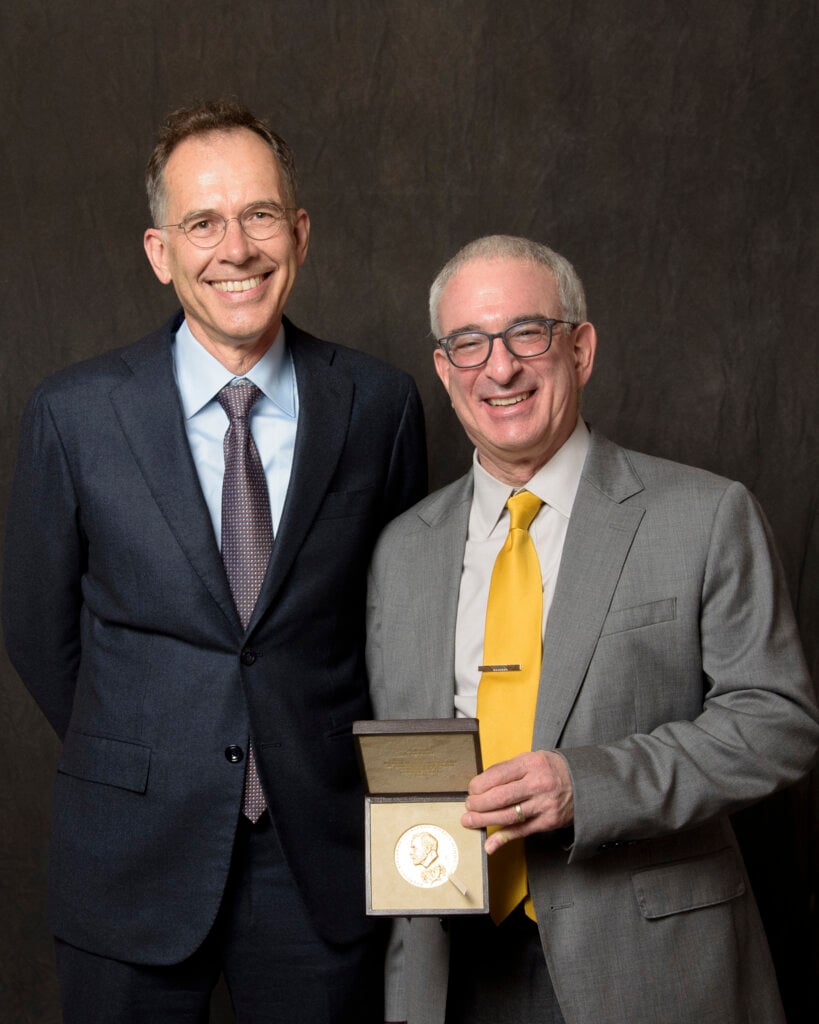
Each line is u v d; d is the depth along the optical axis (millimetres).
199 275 1882
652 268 2645
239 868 1876
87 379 1974
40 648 2057
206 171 1867
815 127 2605
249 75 2686
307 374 2004
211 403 1951
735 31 2611
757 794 1633
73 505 1939
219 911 1855
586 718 1677
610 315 2656
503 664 1723
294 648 1885
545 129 2654
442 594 1830
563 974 1633
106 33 2697
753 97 2615
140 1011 1867
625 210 2646
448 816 1582
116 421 1924
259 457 1942
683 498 1739
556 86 2650
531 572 1754
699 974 1647
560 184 2656
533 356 1736
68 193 2719
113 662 1908
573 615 1705
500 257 1771
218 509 1917
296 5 2676
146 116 2699
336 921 1888
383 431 2057
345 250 2697
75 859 1882
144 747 1851
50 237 2729
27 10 2707
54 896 1912
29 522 1978
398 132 2678
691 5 2617
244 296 1881
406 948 1831
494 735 1704
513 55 2654
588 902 1645
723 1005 1652
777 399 2629
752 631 1689
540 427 1751
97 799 1875
